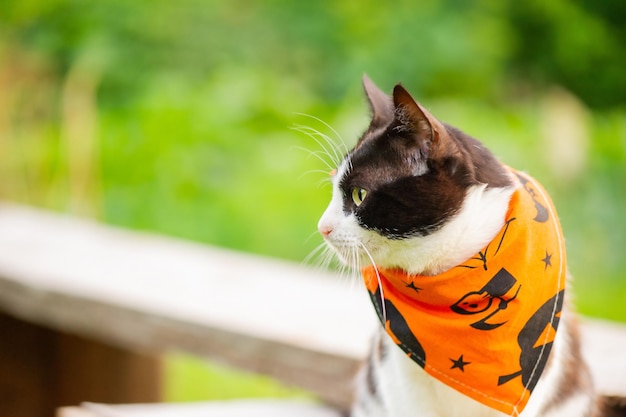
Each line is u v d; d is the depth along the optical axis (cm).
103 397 421
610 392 272
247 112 690
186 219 630
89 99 725
